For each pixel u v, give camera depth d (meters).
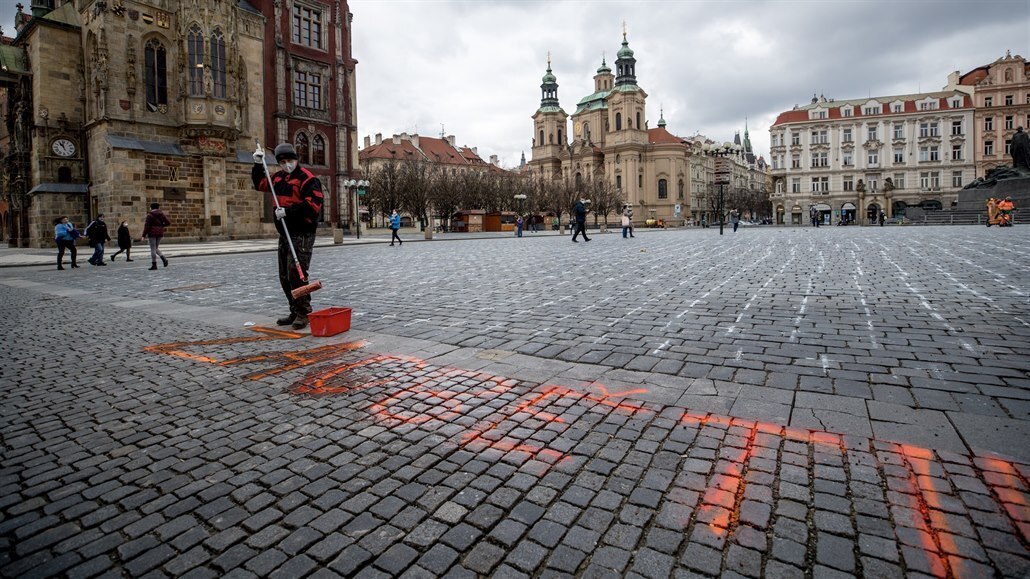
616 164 96.38
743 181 147.00
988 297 7.20
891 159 83.12
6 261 20.48
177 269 15.49
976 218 43.84
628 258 15.31
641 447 3.00
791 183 88.19
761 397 3.69
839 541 2.14
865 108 84.25
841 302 7.13
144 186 30.58
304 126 42.94
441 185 61.56
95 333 6.49
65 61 33.00
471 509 2.46
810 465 2.73
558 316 6.68
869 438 3.01
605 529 2.28
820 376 4.07
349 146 46.62
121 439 3.33
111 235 29.88
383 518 2.41
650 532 2.24
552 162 106.38
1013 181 41.69
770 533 2.21
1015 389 3.66
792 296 7.74
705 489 2.55
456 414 3.59
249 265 16.45
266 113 40.78
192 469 2.92
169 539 2.30
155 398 4.05
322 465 2.92
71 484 2.79
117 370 4.82
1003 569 1.95
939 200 80.88
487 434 3.26
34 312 8.26
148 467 2.95
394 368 4.66
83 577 2.08
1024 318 5.85
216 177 32.97
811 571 1.99
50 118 32.50
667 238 31.41
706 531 2.24
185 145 32.19
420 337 5.80
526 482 2.67
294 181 6.37
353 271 13.59
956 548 2.07
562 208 81.69
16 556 2.21
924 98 82.44
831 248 17.56
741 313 6.56
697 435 3.13
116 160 29.55
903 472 2.63
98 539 2.32
